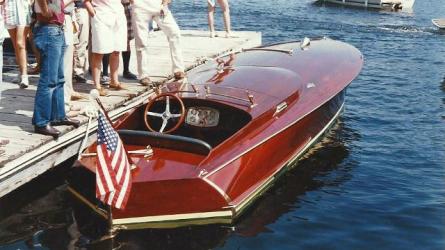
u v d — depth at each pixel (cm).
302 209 639
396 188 698
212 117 670
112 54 779
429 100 1104
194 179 552
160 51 1088
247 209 632
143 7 810
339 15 2409
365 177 727
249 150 610
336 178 721
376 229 599
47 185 679
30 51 961
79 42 805
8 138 624
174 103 672
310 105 738
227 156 588
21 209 623
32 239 567
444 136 891
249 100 673
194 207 571
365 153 807
